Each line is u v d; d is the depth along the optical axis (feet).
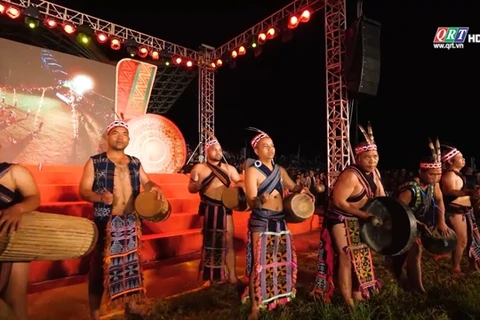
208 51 39.73
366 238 11.48
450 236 13.92
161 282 15.69
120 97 35.27
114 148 11.35
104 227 10.75
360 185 11.82
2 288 7.68
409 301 12.93
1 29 36.37
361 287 11.96
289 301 12.25
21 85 29.68
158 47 36.60
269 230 11.70
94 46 39.63
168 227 20.75
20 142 29.53
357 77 25.04
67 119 31.83
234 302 13.26
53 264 15.30
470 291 13.51
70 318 11.80
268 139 11.95
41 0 29.50
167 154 37.83
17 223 7.14
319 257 12.65
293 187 12.85
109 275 10.53
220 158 16.21
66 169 24.56
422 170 13.85
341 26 27.22
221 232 15.44
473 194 15.43
